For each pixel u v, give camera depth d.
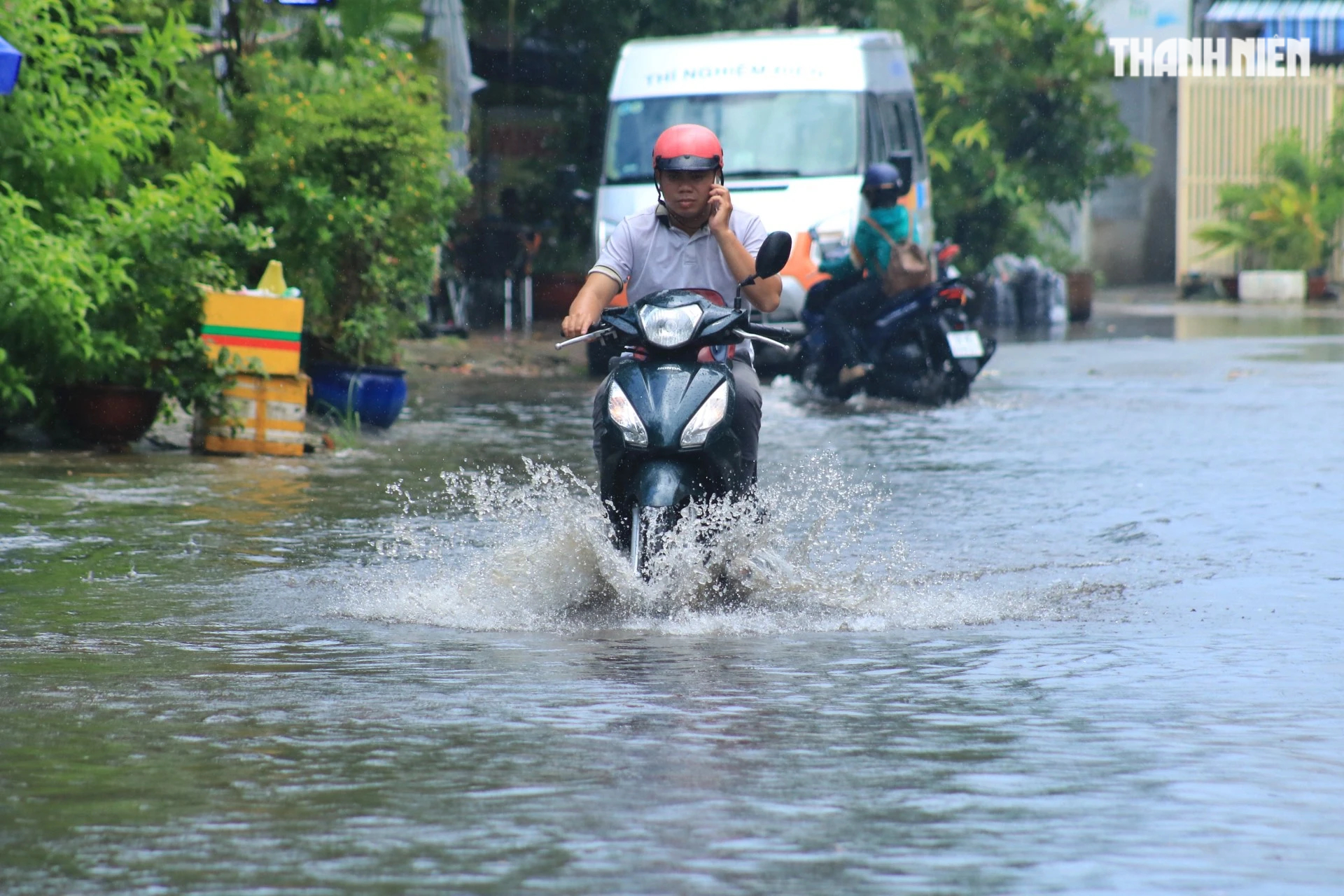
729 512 20.48
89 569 22.53
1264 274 125.62
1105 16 136.38
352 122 41.09
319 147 40.69
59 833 11.57
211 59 45.12
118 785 12.70
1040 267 94.94
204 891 10.49
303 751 13.64
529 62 84.19
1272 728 14.48
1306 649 17.88
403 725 14.48
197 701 15.38
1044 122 97.12
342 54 46.16
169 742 13.91
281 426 35.16
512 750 13.68
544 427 41.66
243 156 41.09
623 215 59.78
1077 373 59.00
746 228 21.28
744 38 62.38
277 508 28.06
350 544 24.77
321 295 40.66
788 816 11.96
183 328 35.31
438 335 72.50
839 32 62.62
